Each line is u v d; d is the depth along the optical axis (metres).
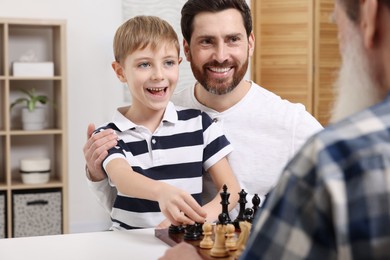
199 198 1.67
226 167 1.69
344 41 0.62
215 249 1.15
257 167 1.75
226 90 1.69
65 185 4.13
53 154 4.46
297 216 0.52
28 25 4.12
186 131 1.69
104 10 4.45
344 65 0.63
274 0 4.41
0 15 4.26
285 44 4.43
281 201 0.54
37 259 1.19
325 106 4.45
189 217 1.32
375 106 0.55
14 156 4.38
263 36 4.47
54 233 4.12
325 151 0.52
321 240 0.51
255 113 1.76
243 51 1.68
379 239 0.48
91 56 4.45
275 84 4.49
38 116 4.17
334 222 0.50
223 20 1.63
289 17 4.40
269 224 0.55
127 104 4.54
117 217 1.62
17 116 4.38
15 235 4.04
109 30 4.46
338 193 0.50
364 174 0.50
